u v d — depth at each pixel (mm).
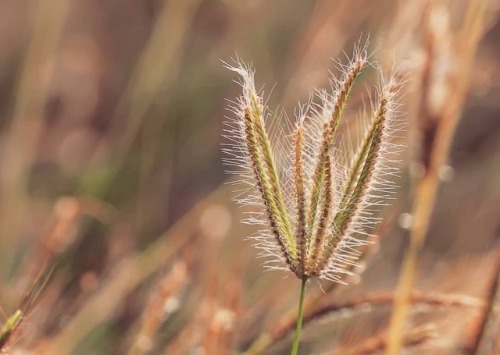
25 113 858
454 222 981
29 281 598
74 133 984
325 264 447
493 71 750
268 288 674
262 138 439
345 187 442
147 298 726
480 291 592
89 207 810
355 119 625
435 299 548
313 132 447
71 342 664
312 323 550
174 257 785
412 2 611
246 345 647
